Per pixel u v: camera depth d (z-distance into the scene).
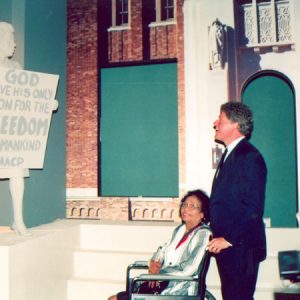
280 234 3.70
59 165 4.49
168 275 2.57
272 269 3.48
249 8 4.33
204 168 4.29
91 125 4.57
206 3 4.35
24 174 3.52
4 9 4.02
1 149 3.17
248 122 2.59
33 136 3.35
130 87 4.55
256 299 3.32
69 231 3.88
